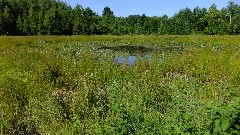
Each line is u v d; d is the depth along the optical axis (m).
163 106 7.78
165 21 89.00
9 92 8.80
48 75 11.35
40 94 8.84
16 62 13.28
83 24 80.25
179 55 16.67
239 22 74.62
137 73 11.71
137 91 8.61
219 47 27.42
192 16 84.25
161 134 5.47
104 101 7.98
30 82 9.90
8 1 80.50
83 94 8.41
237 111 5.10
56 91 9.79
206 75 12.66
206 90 9.14
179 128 5.34
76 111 7.39
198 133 5.23
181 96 7.84
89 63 13.08
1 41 31.45
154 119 6.06
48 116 7.13
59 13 79.75
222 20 76.56
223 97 7.94
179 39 43.59
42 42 34.47
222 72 12.55
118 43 39.56
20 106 7.83
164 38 46.56
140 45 37.06
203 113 5.87
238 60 13.65
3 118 6.88
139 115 6.16
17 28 73.50
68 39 41.41
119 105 6.69
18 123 6.95
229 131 4.98
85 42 39.91
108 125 5.78
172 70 13.78
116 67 12.87
